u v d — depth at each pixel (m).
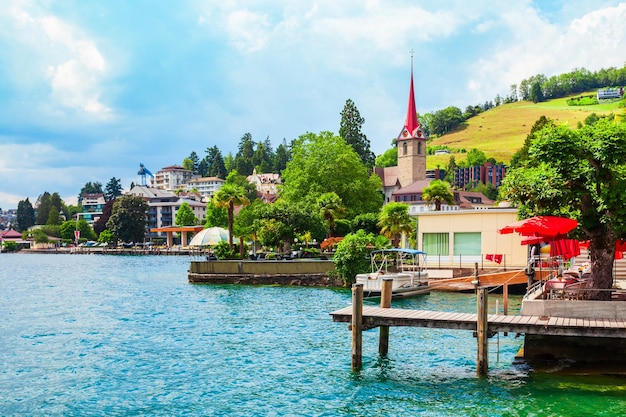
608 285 26.77
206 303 51.38
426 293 55.03
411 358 28.73
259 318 41.97
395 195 160.12
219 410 21.73
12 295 62.31
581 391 22.67
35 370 27.77
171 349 31.86
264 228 81.81
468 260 61.47
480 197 172.88
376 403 22.16
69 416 21.42
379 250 56.09
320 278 65.38
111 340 34.72
